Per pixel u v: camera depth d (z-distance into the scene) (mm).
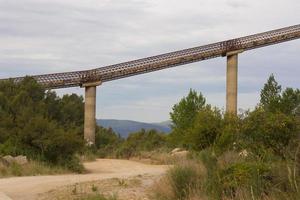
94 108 58906
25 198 15305
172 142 47312
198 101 48250
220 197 11141
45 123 30469
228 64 69125
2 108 34812
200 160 14750
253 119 15438
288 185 9648
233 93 69125
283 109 20453
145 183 17500
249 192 10117
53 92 47562
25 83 43094
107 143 64625
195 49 66000
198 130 27203
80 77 57844
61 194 15516
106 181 18547
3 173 24250
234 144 16969
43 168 27047
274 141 14000
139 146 51938
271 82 34969
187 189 12750
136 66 61375
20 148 29328
